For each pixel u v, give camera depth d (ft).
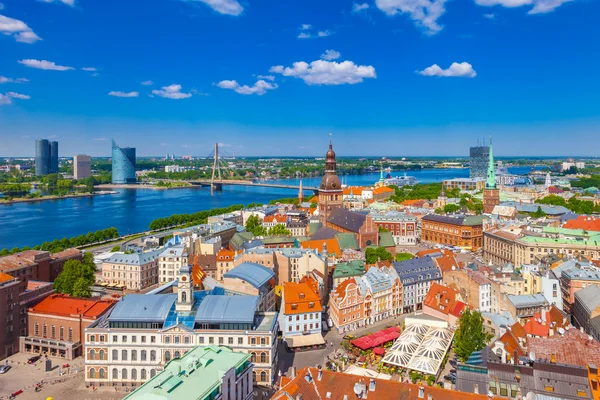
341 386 390.01
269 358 517.14
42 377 547.08
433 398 365.20
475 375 411.95
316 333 629.10
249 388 455.63
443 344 543.39
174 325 523.29
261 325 539.29
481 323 532.73
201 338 522.47
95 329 526.57
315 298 636.89
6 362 590.14
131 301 555.28
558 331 492.95
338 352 593.83
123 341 526.16
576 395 378.12
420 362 509.35
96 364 526.98
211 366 424.05
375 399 375.45
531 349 431.02
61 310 622.95
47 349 612.70
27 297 645.51
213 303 553.23
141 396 374.22
